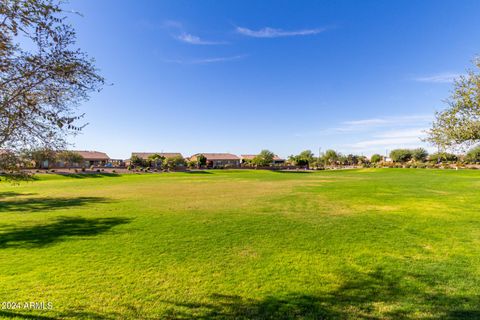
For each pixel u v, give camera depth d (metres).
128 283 5.57
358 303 4.77
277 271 6.14
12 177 4.37
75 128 4.37
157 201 17.48
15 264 6.55
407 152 101.56
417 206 14.84
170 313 4.50
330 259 6.86
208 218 11.95
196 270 6.22
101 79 4.46
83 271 6.16
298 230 9.77
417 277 5.76
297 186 28.36
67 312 4.51
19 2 3.45
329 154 121.56
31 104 3.87
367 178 41.00
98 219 11.75
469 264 6.43
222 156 124.25
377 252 7.36
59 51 3.94
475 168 63.12
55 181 38.47
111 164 94.38
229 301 4.87
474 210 13.53
